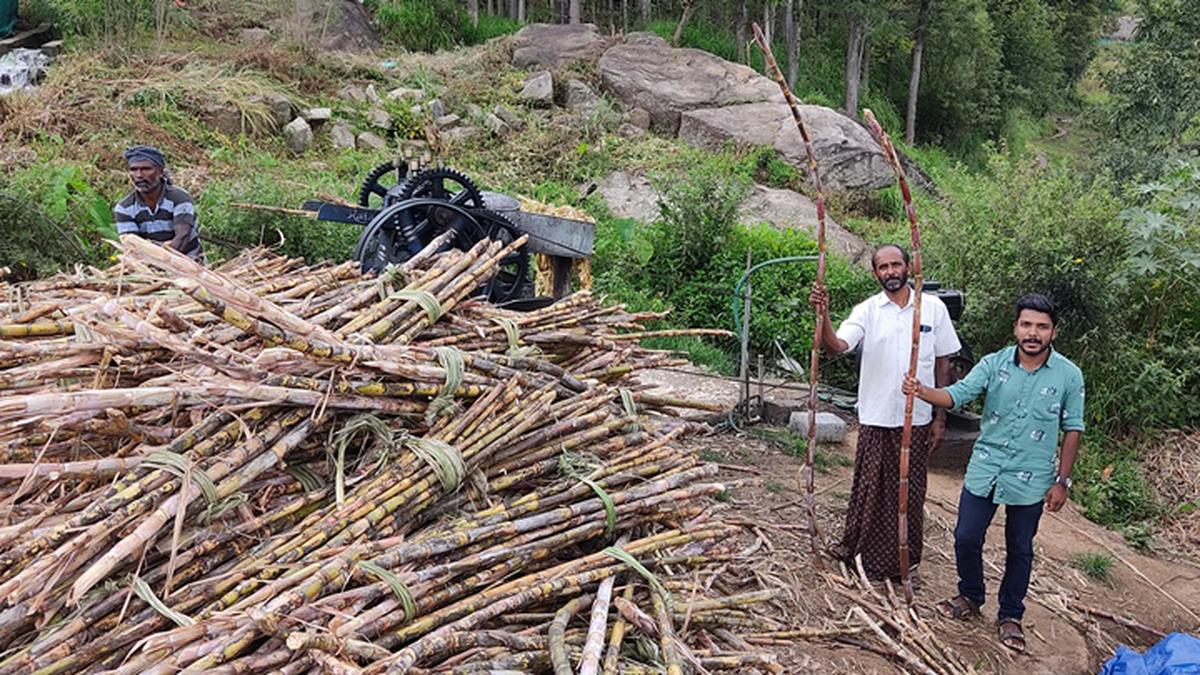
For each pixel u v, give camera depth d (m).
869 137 15.05
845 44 24.58
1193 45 16.72
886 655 4.11
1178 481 7.11
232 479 2.56
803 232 11.02
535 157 13.04
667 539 3.25
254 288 3.62
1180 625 5.21
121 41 12.49
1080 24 38.00
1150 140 16.00
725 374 7.94
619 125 14.30
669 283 9.61
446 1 18.12
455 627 2.58
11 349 2.69
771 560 4.64
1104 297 7.32
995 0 30.23
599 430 3.35
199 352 2.66
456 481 2.87
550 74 14.77
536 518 2.97
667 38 20.27
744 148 14.15
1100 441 7.42
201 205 8.77
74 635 2.27
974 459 4.37
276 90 12.53
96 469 2.54
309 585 2.44
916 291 4.12
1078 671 4.37
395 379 2.96
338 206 5.81
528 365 3.40
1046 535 5.94
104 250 7.86
